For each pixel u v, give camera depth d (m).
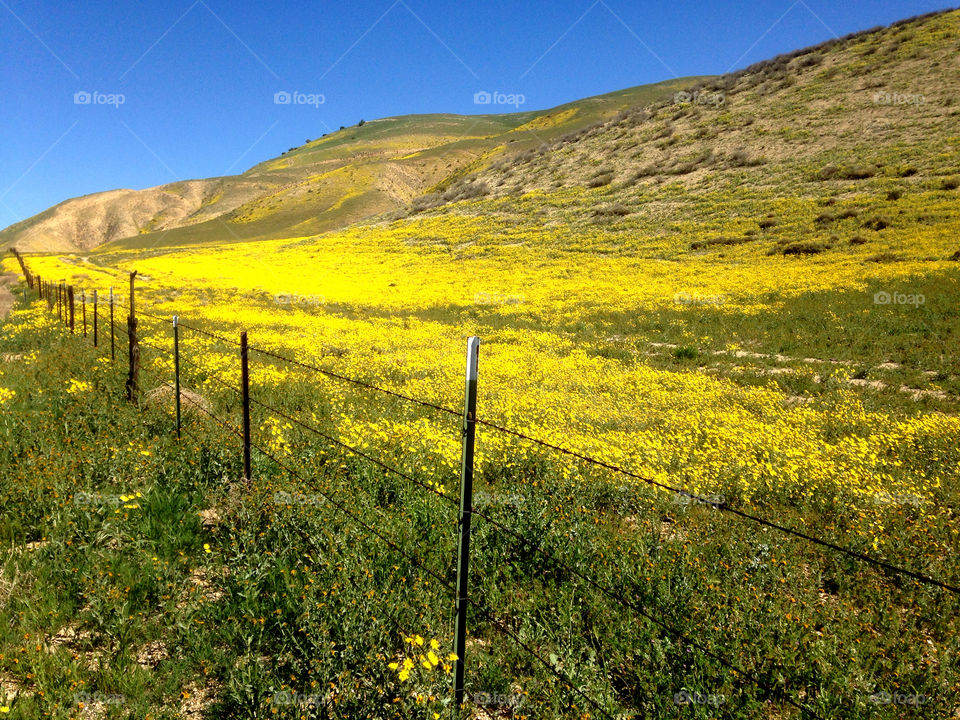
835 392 13.91
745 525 6.03
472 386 3.29
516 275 38.84
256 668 3.46
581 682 3.53
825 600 4.89
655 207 46.91
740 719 3.35
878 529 6.04
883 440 9.56
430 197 75.31
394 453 7.34
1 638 3.61
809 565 5.42
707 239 37.75
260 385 11.76
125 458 6.42
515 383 13.84
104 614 3.89
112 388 9.90
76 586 4.18
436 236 55.72
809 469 7.53
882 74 52.09
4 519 4.96
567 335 22.81
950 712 3.55
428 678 3.39
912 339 17.64
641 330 22.95
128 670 3.44
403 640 3.84
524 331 23.16
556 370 15.85
